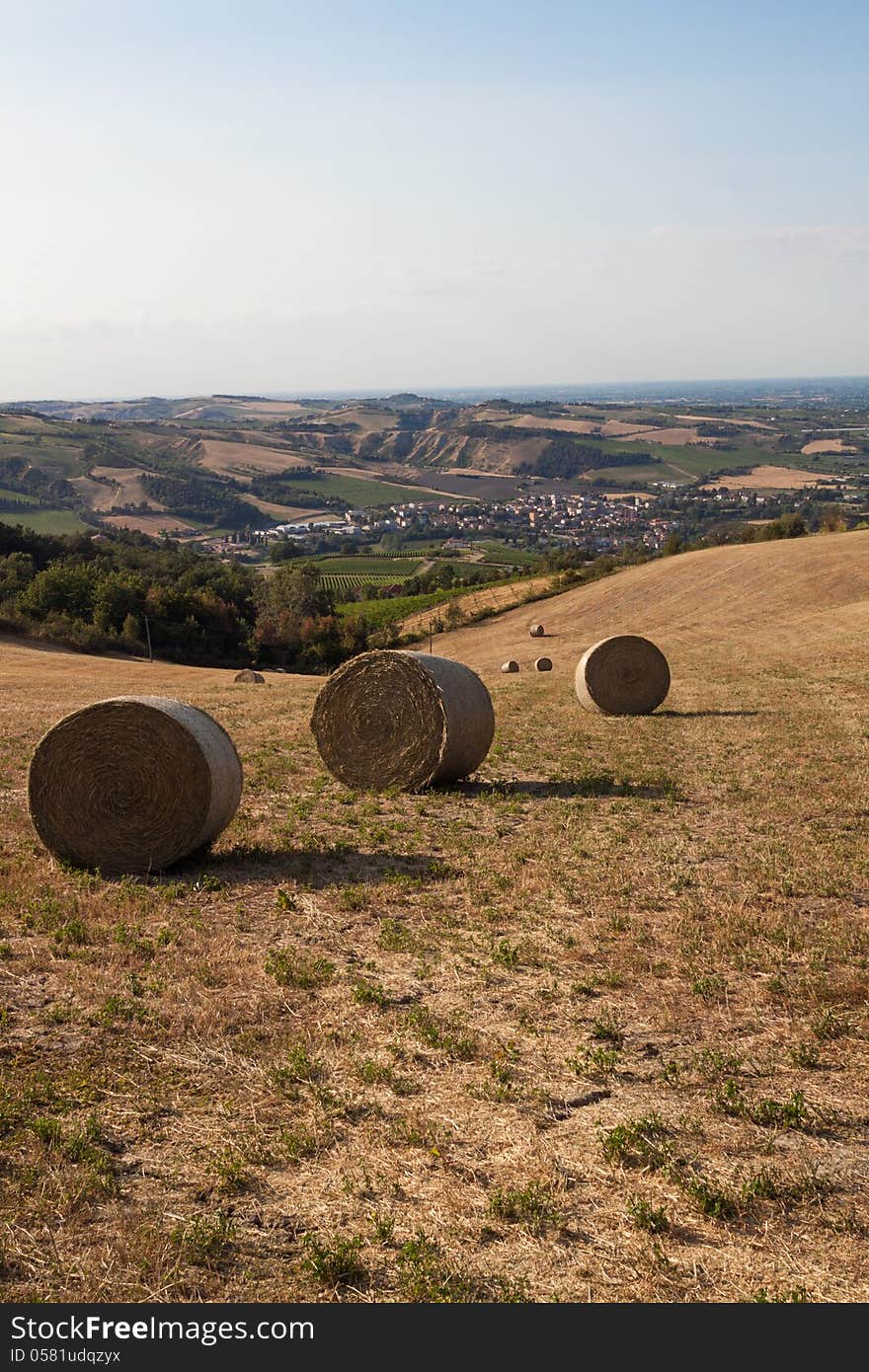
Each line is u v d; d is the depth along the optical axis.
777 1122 6.21
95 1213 5.33
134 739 11.74
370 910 10.34
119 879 11.55
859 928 9.49
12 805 14.98
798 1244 5.14
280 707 30.36
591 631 59.88
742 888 10.83
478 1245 5.14
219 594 92.19
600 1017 7.70
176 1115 6.28
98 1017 7.57
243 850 12.64
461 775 17.08
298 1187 5.59
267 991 8.16
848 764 18.05
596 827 13.80
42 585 76.88
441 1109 6.38
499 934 9.57
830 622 50.41
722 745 20.84
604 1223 5.31
